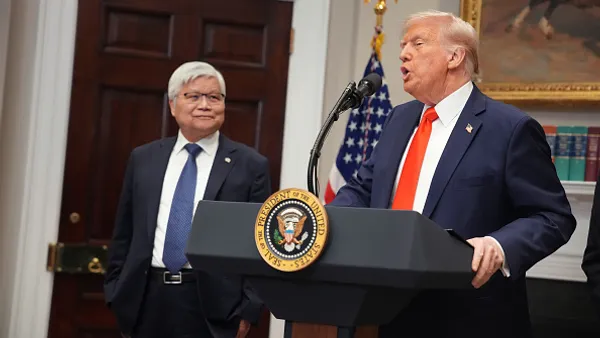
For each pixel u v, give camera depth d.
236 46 4.46
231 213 1.58
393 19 4.46
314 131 4.43
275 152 4.44
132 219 3.21
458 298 1.98
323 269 1.47
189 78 3.16
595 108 3.88
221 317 2.96
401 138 2.20
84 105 4.32
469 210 1.98
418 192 2.06
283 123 4.45
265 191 3.18
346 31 4.52
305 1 4.48
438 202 2.00
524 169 2.01
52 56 4.29
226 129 4.41
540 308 3.68
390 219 1.45
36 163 4.25
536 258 1.84
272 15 4.48
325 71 4.46
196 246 1.58
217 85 3.18
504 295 2.01
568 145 3.75
